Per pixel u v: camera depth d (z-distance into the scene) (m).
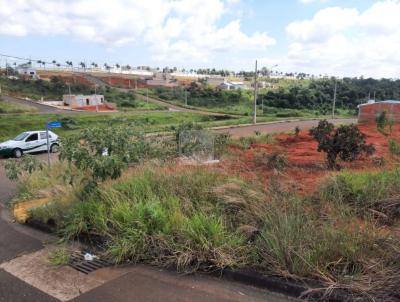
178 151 9.67
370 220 4.44
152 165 6.88
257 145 16.41
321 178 6.32
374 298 3.14
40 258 4.73
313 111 83.12
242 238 4.16
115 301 3.56
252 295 3.51
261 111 80.94
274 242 3.85
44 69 140.75
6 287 3.97
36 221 6.04
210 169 6.35
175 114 69.44
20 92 92.62
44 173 8.92
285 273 3.56
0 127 42.84
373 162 9.01
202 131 11.16
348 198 5.29
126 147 6.18
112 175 5.69
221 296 3.52
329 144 9.11
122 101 96.25
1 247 5.20
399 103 35.69
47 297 3.72
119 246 4.43
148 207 4.75
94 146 5.92
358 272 3.46
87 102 85.69
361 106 37.34
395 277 3.28
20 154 21.31
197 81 147.12
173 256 4.18
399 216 4.79
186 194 5.39
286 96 93.25
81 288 3.86
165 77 151.75
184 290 3.67
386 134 20.75
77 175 6.41
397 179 5.57
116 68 169.62
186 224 4.43
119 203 5.16
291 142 18.22
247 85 134.75
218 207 4.91
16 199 7.93
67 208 5.82
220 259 3.91
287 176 7.18
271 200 4.80
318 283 3.41
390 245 3.64
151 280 3.92
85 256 4.61
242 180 5.57
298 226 4.01
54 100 92.56
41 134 22.39
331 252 3.63
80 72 146.62
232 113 77.75
